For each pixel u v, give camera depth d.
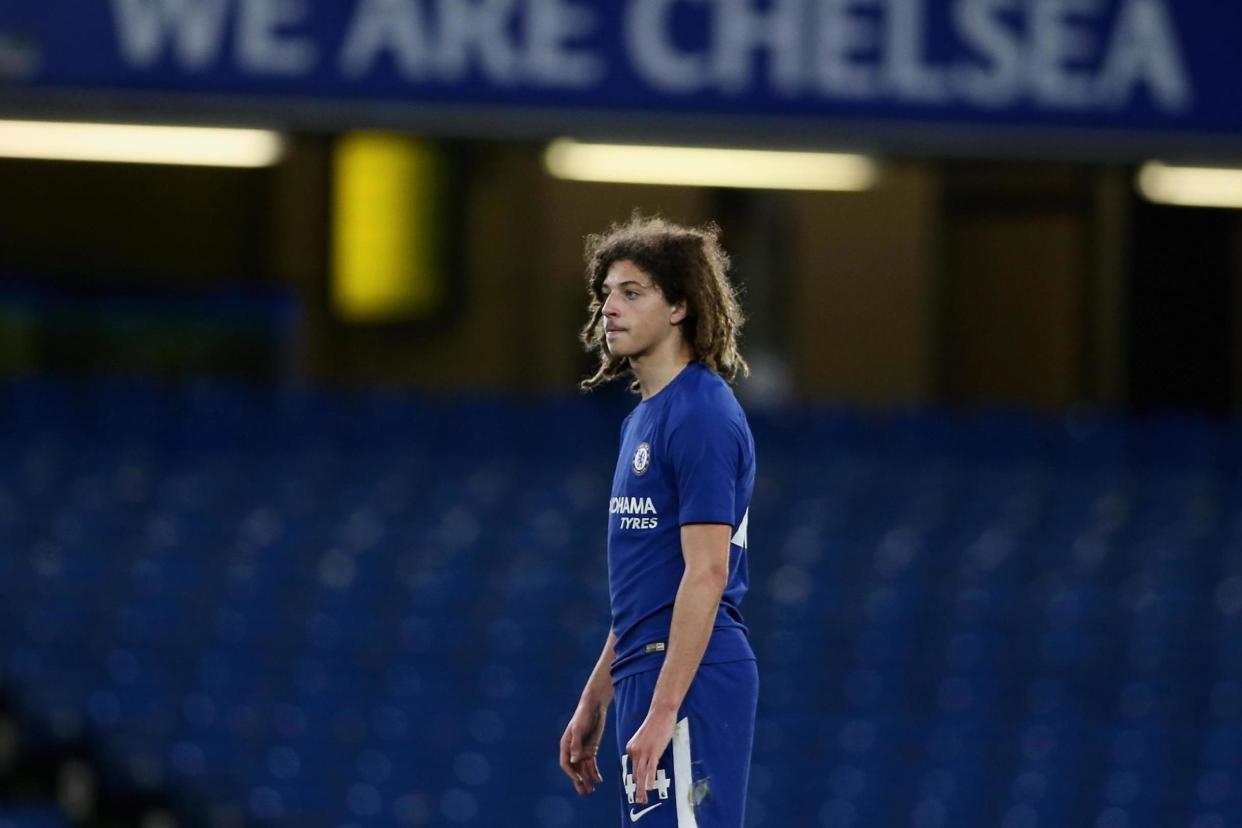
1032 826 49.69
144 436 58.19
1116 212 70.56
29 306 64.50
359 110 40.81
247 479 57.22
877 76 41.97
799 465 60.62
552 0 41.19
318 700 50.00
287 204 67.44
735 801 15.99
